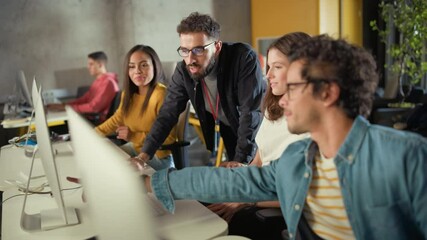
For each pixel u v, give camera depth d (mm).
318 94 982
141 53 2715
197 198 1359
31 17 5582
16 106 4512
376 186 975
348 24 5773
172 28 5957
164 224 1354
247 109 2232
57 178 1222
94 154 776
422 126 3596
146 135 2727
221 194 1322
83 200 1584
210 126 2619
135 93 2820
